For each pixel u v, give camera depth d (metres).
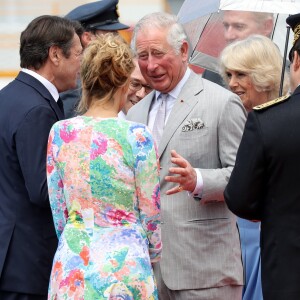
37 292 14.23
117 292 12.11
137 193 12.44
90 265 12.21
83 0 30.42
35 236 14.21
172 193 14.08
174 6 32.03
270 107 11.73
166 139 14.66
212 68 18.59
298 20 11.97
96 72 12.51
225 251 14.63
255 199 11.81
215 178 14.09
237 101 14.64
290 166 11.50
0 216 14.23
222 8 17.22
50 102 14.31
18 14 30.72
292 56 11.92
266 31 18.48
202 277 14.48
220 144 14.48
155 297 12.39
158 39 14.64
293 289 11.45
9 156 14.13
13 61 29.72
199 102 14.66
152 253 12.71
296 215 11.52
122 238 12.28
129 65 12.62
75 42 14.60
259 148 11.61
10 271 14.13
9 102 14.20
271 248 11.63
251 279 15.98
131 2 31.97
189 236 14.52
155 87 14.90
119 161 12.30
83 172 12.36
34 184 13.76
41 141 13.88
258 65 15.55
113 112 12.66
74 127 12.51
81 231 12.34
